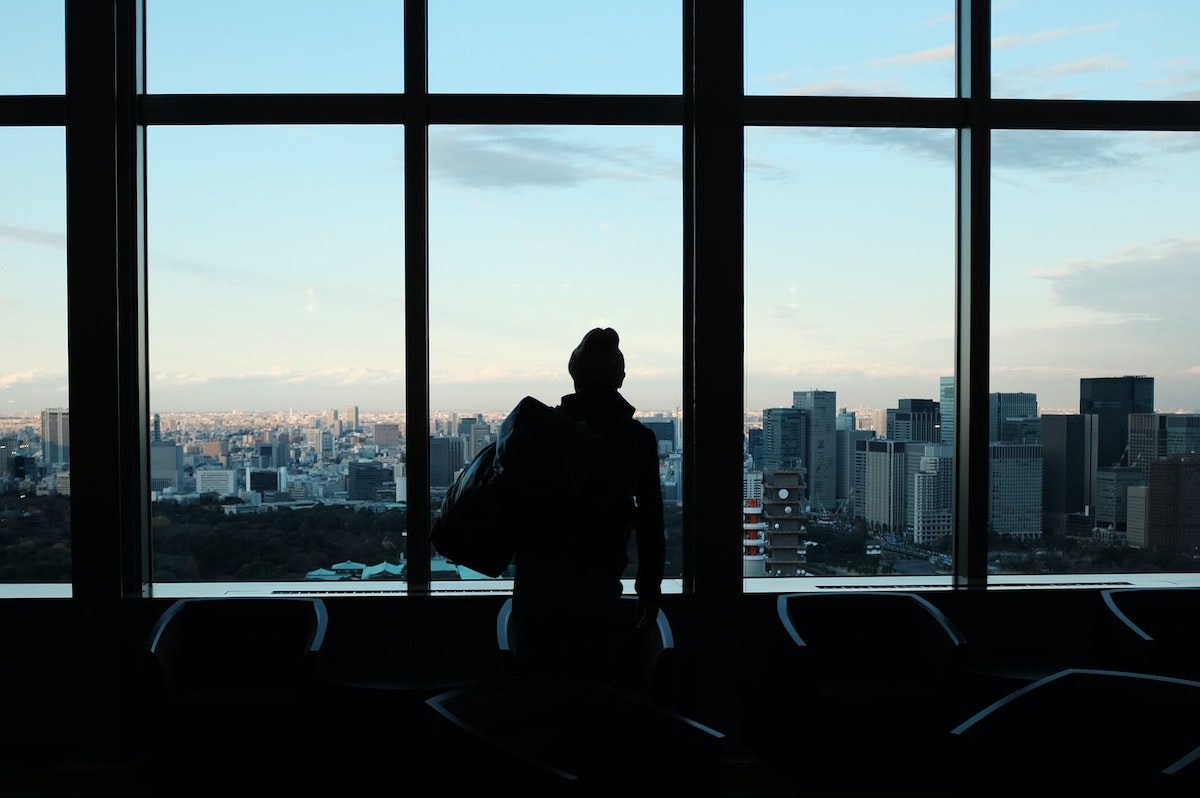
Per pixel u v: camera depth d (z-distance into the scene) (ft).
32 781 11.61
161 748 10.28
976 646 12.87
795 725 10.79
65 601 12.33
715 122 12.91
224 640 11.72
